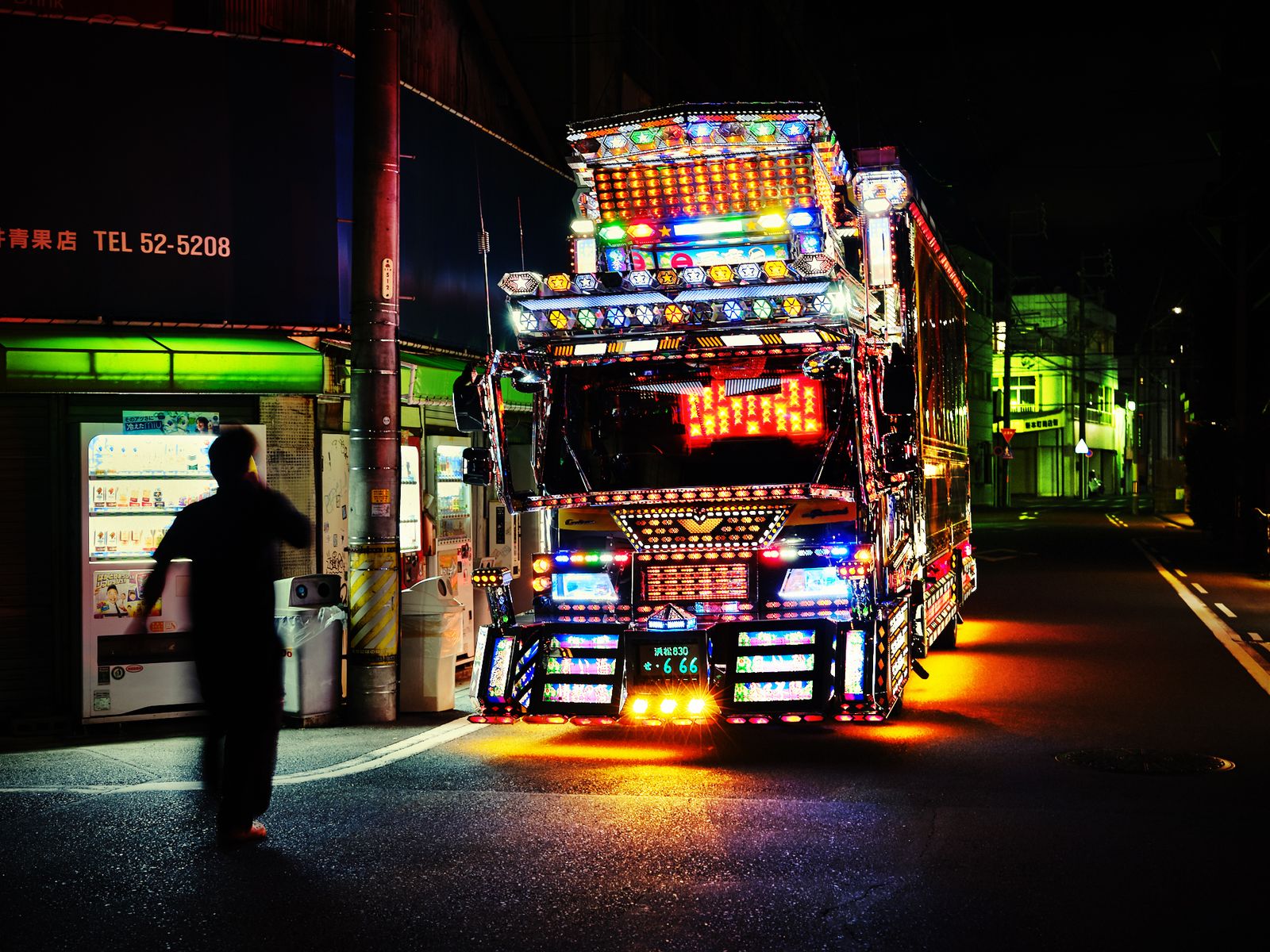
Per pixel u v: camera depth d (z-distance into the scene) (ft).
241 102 36.58
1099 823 22.99
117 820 24.57
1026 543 114.32
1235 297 104.47
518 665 30.60
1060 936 17.30
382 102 34.94
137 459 35.94
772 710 29.30
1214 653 45.34
